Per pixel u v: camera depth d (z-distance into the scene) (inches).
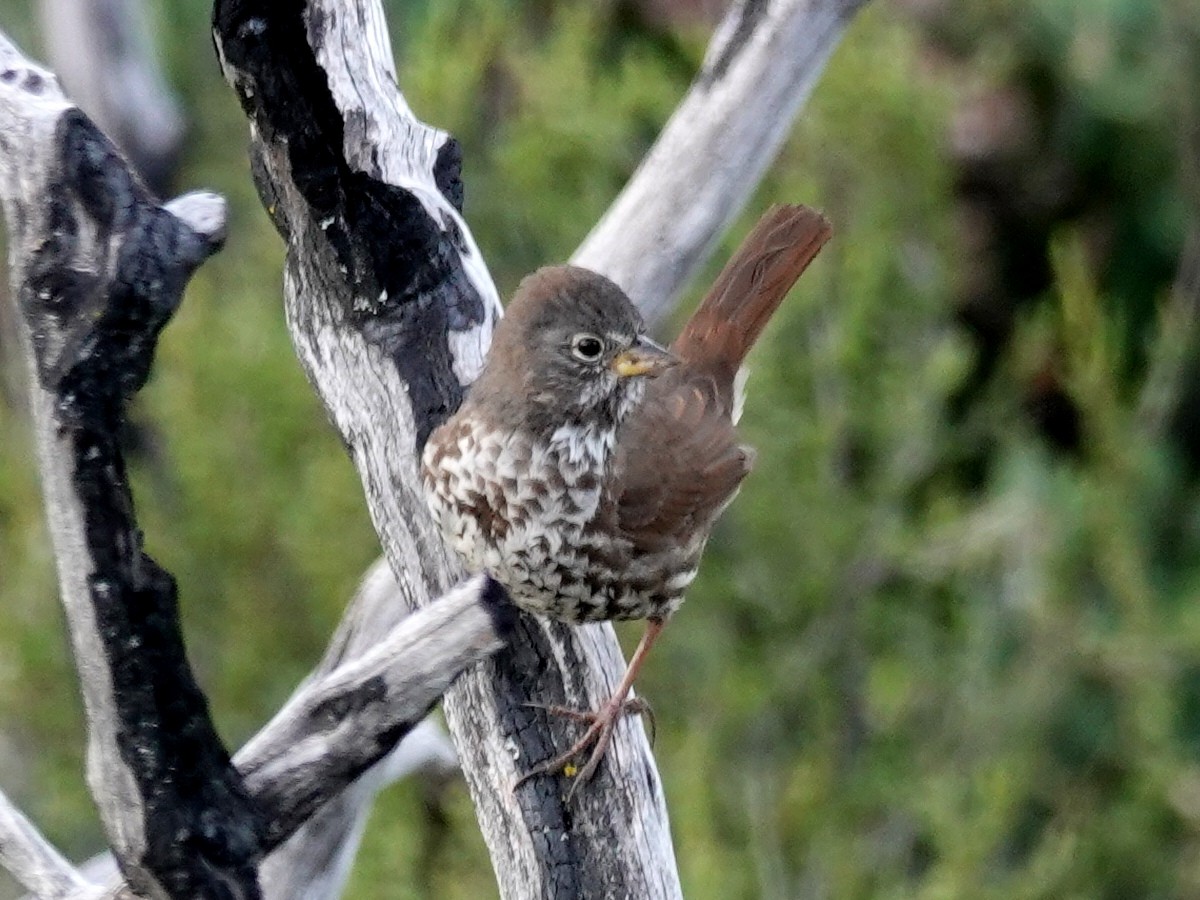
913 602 475.2
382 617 304.0
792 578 454.9
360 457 284.5
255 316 444.1
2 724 459.5
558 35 478.3
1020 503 471.8
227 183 535.8
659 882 269.1
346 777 232.4
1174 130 554.3
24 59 216.2
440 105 444.8
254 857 230.5
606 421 281.0
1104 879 471.5
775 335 435.8
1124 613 480.7
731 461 303.7
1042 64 555.8
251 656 451.2
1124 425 484.4
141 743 220.5
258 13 240.4
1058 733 501.0
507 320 277.1
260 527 443.8
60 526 213.0
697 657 457.7
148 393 461.7
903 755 456.4
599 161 447.8
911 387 455.2
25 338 208.2
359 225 266.5
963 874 416.2
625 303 282.0
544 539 277.0
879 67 448.1
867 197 458.6
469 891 400.5
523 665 274.1
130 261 203.2
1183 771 470.6
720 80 323.9
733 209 330.0
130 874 231.3
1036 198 565.3
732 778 453.7
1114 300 559.8
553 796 266.7
